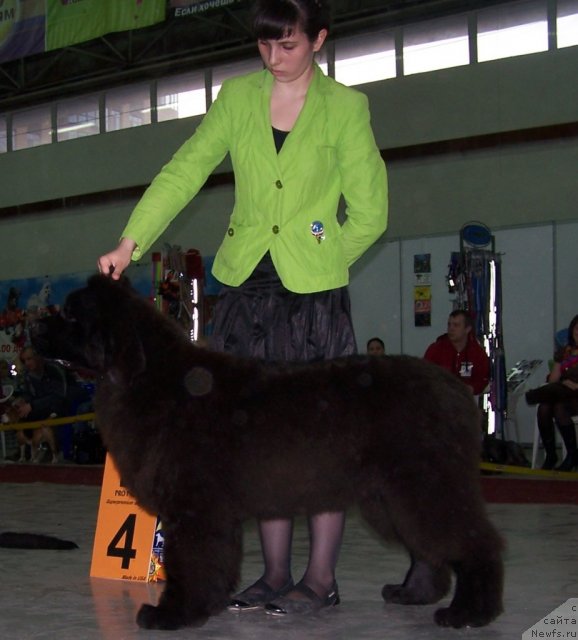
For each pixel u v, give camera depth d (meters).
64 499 7.91
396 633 3.23
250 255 3.72
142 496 3.31
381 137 14.80
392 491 3.21
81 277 17.56
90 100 18.19
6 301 18.30
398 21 14.74
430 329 14.27
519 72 13.67
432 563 3.28
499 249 13.74
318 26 3.52
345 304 3.81
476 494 3.24
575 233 13.12
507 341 13.63
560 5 13.47
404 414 3.21
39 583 4.25
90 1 16.48
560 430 9.54
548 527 5.87
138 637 3.18
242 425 3.25
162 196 3.75
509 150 13.71
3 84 18.83
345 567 4.57
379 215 3.76
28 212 18.61
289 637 3.18
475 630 3.25
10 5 17.39
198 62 16.72
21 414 11.77
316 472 3.23
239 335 3.79
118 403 3.35
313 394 3.28
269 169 3.67
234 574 3.29
